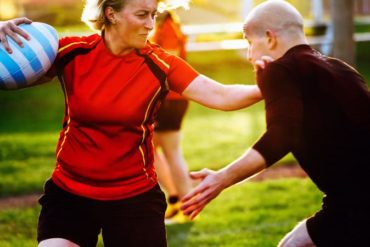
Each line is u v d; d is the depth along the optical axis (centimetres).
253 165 427
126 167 480
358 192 438
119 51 477
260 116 1703
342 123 437
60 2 3078
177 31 894
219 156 1277
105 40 481
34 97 2073
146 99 477
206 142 1409
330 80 440
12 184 1118
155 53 488
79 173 481
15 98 2055
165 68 484
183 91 493
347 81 445
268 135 427
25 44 490
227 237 820
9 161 1284
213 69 2420
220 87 491
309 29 2903
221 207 955
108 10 470
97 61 479
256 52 465
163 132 899
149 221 482
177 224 891
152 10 469
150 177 492
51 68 501
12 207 998
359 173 437
